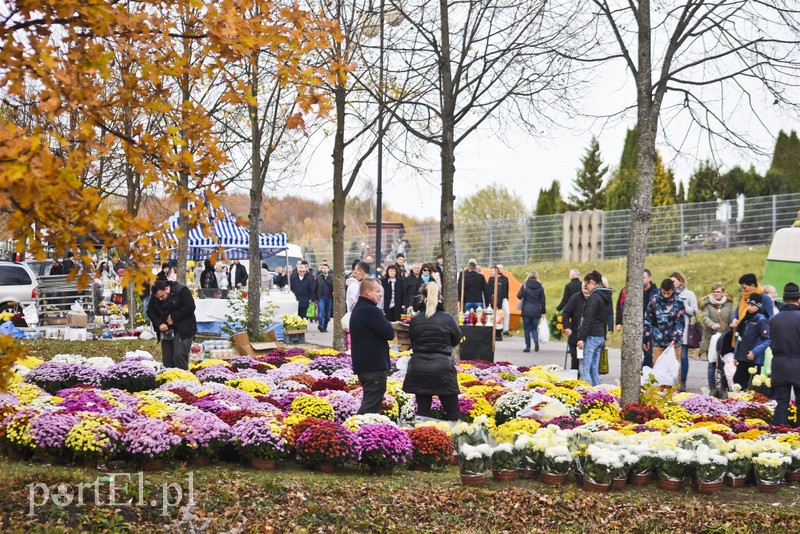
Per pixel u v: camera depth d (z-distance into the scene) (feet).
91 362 52.85
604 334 54.54
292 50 20.79
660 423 37.47
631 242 42.80
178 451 30.66
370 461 31.71
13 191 15.33
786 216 126.52
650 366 57.88
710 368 58.23
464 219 255.91
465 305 84.69
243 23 19.47
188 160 19.69
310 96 21.17
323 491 28.09
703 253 131.95
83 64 17.54
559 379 54.60
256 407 37.52
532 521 27.58
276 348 67.62
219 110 68.03
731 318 59.72
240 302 75.77
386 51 61.98
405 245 170.09
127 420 31.27
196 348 62.85
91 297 83.46
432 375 38.50
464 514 27.89
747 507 29.55
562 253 149.79
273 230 238.27
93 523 22.98
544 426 36.65
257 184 73.82
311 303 118.52
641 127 42.04
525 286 85.25
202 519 24.21
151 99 20.12
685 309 59.98
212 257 20.17
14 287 88.74
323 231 281.33
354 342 37.55
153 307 50.44
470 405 42.11
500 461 31.78
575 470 31.78
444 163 57.06
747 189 144.25
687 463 31.12
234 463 31.94
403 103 57.62
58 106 17.10
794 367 41.14
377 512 26.96
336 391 43.57
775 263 62.75
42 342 69.31
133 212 82.99
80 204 16.90
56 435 29.14
